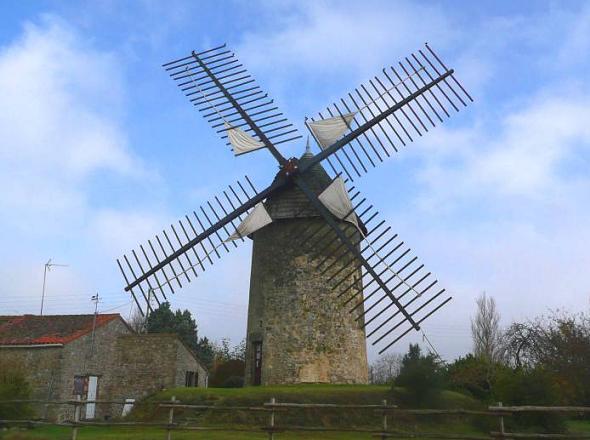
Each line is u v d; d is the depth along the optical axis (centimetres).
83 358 2469
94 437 1232
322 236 1811
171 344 2647
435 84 1822
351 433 1424
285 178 1838
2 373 1784
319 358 1811
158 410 1578
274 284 1898
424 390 1609
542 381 1644
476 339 3547
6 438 1227
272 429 1017
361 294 1892
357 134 1802
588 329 2559
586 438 859
